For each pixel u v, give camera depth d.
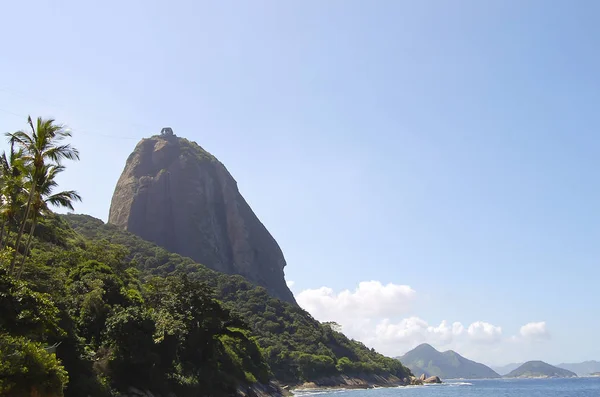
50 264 84.69
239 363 122.12
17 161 50.91
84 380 57.62
